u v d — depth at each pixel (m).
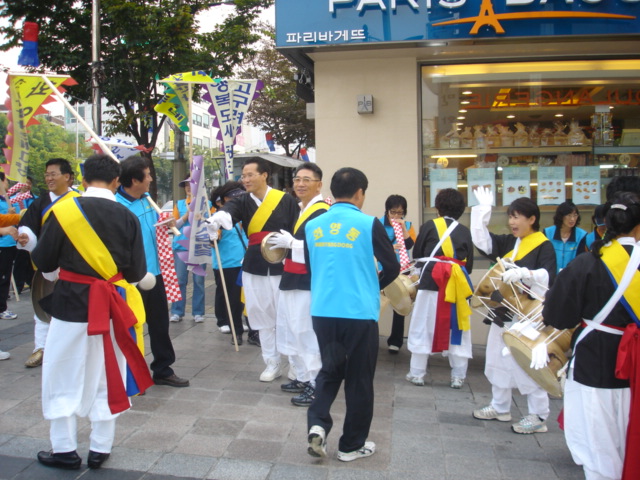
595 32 5.41
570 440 2.81
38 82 4.91
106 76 11.99
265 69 19.59
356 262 3.26
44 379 3.13
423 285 4.73
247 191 4.86
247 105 5.97
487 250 4.24
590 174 6.31
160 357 4.58
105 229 3.18
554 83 6.25
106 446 3.22
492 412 4.07
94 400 3.18
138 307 3.56
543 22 5.43
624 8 5.39
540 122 6.32
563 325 2.77
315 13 5.70
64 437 3.14
